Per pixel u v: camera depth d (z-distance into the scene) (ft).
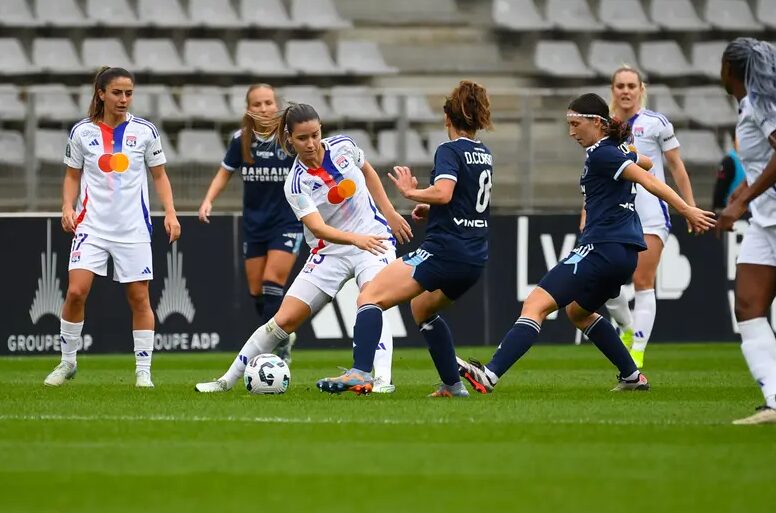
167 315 166.30
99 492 55.42
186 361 153.58
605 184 94.32
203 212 130.82
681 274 179.83
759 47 73.87
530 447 67.51
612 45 251.39
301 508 51.80
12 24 230.68
